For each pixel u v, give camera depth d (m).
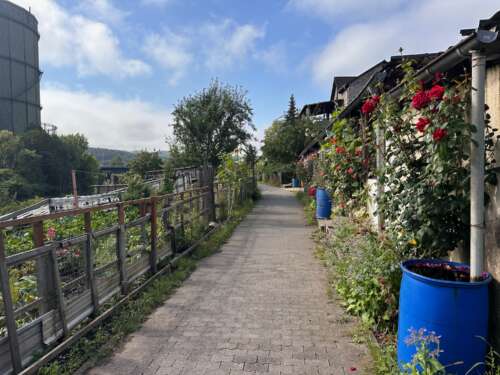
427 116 2.76
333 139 7.39
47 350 3.03
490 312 2.56
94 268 3.87
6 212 15.62
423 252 3.14
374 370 2.83
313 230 9.55
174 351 3.18
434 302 2.30
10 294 2.63
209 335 3.49
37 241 3.02
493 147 2.56
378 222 4.65
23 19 33.91
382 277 3.40
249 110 21.19
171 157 20.94
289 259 6.50
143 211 5.23
